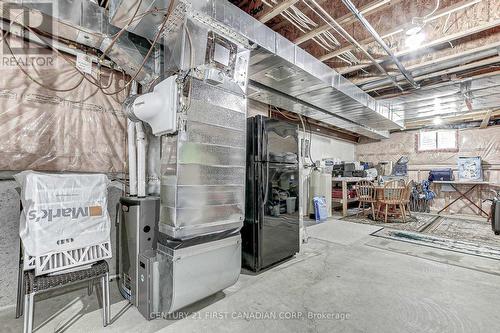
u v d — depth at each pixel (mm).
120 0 1554
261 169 2582
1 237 1861
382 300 1997
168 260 1695
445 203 6559
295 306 1912
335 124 5492
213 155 1875
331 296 2062
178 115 1694
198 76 1831
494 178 5996
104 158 2371
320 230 4352
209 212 1842
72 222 1635
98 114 2342
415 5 2264
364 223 4922
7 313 1790
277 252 2766
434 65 3098
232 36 2031
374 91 4379
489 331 1608
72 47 2156
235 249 2037
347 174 5863
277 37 2395
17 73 1930
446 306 1904
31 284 1421
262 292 2135
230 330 1622
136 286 1859
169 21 1738
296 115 5449
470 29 2340
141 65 1916
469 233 4156
